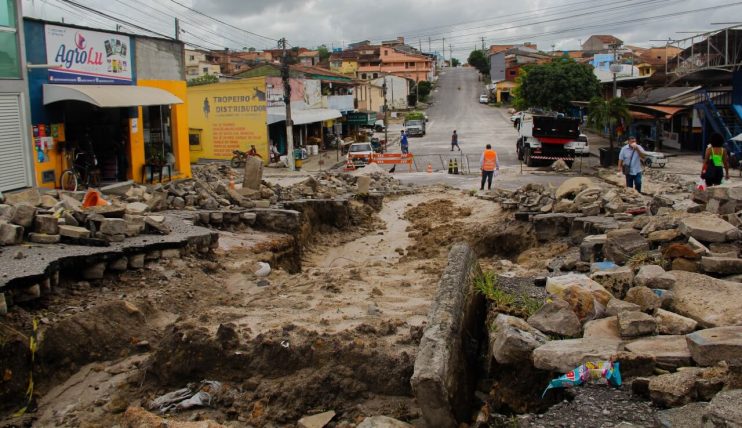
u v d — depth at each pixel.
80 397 7.10
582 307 6.27
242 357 6.93
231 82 39.94
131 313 8.45
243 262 11.80
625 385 4.90
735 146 32.97
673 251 7.51
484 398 5.79
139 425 5.74
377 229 18.83
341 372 6.49
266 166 39.00
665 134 46.66
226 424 6.23
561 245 12.99
